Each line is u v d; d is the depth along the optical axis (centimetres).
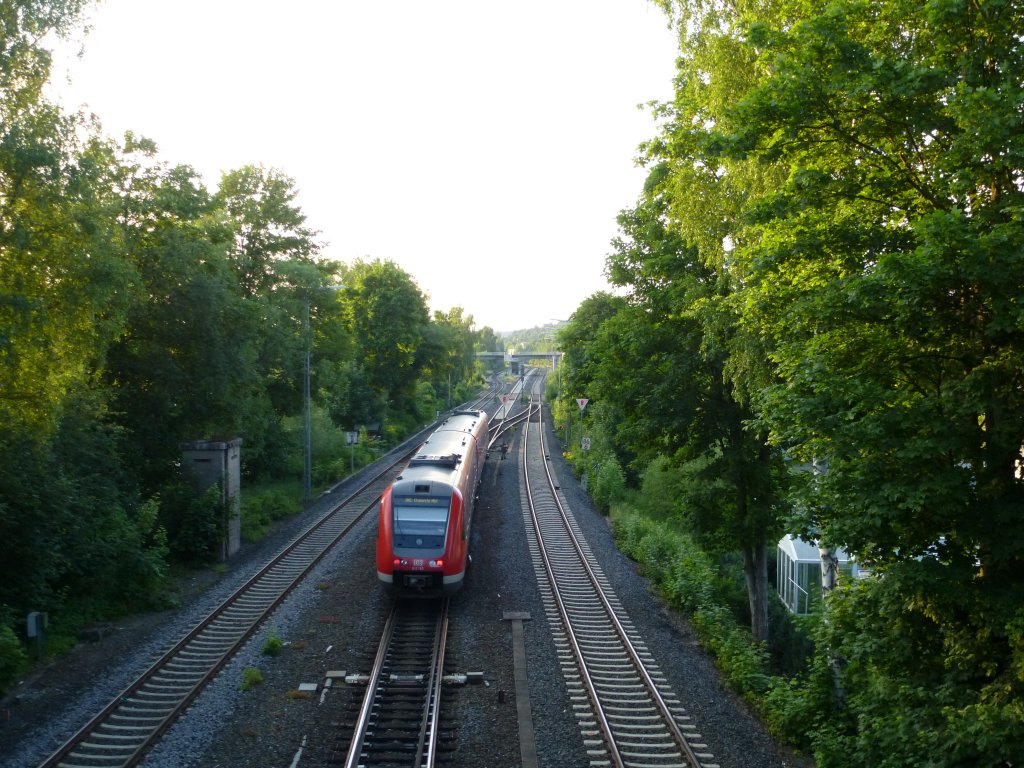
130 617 1595
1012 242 680
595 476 3522
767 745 1123
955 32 784
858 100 815
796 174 894
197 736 1040
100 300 1354
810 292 905
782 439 928
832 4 819
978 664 796
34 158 1189
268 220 3391
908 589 813
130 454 2080
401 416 6112
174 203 2122
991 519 766
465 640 1452
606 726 1084
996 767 722
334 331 3778
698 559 2142
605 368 1978
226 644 1397
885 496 791
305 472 3056
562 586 1881
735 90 1234
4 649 1180
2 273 1272
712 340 1459
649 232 1884
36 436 1344
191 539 2009
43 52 1253
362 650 1384
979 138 707
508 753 1015
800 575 2405
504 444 4625
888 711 891
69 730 1049
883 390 795
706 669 1425
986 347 802
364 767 963
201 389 2203
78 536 1574
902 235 849
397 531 1662
